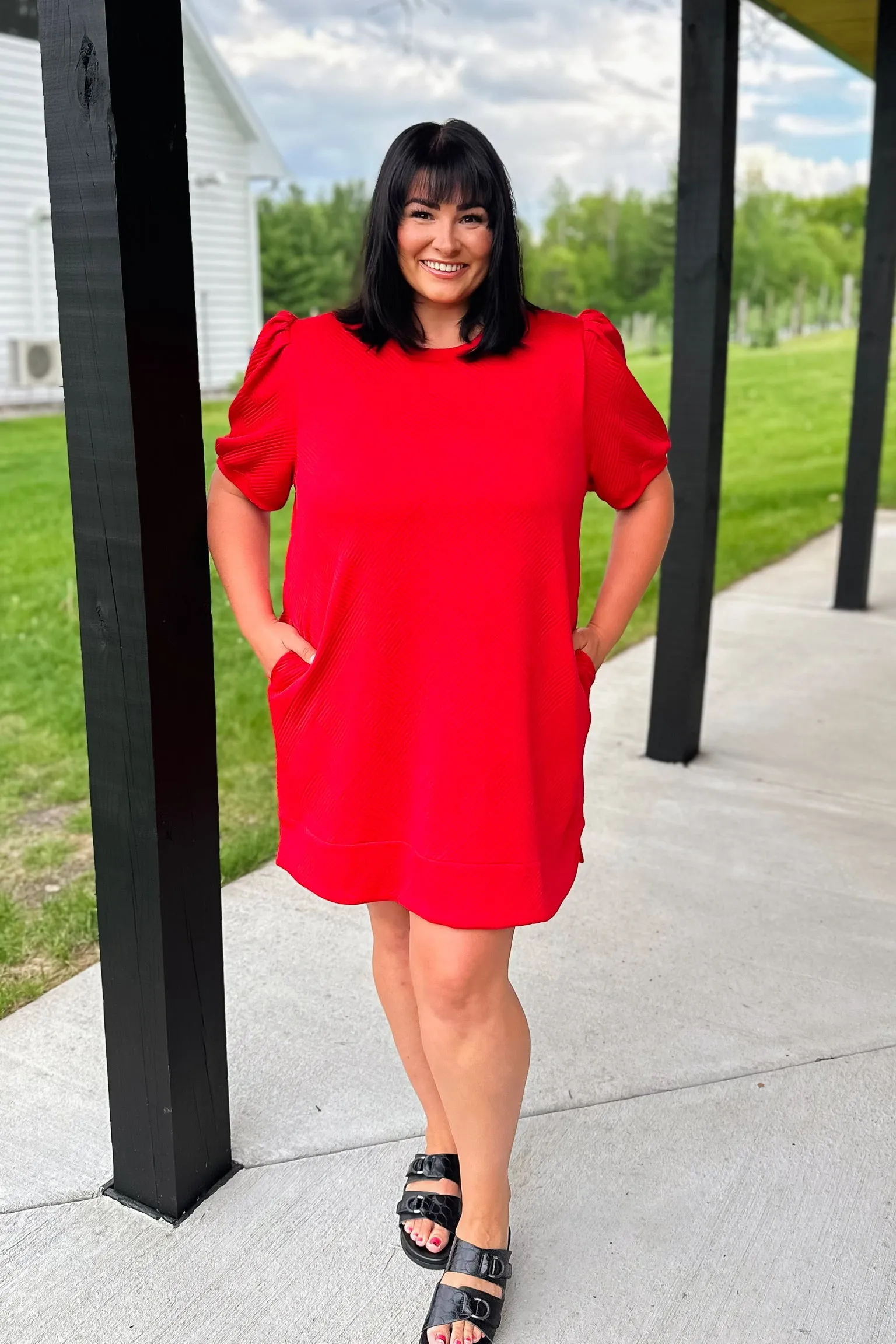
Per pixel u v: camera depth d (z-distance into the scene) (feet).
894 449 41.47
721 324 11.41
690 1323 5.50
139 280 5.03
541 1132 6.84
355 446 4.96
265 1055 7.51
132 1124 6.11
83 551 5.44
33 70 41.96
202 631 5.73
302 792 5.48
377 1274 5.78
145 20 4.86
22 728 14.19
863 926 9.23
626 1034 7.77
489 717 5.00
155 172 5.04
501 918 5.08
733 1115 6.98
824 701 14.71
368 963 8.64
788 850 10.57
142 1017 5.90
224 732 13.98
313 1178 6.44
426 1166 6.03
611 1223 6.14
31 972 8.62
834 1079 7.32
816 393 53.98
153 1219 6.15
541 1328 5.47
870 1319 5.52
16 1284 5.71
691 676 12.29
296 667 5.40
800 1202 6.29
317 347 5.16
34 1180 6.40
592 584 21.80
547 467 4.97
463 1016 5.24
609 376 5.19
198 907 5.95
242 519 5.67
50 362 42.73
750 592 20.45
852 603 19.07
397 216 4.88
